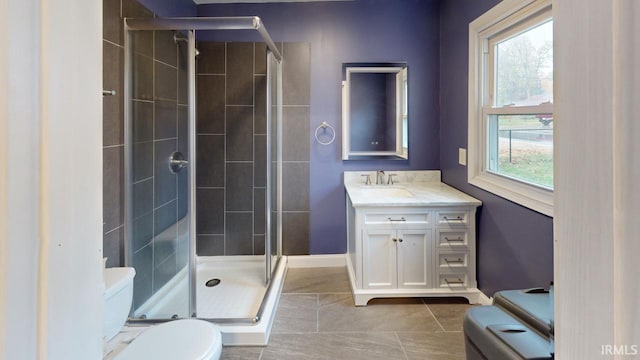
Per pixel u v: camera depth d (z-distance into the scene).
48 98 0.38
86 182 0.46
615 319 0.37
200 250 3.28
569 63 0.43
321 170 3.28
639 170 0.34
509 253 2.12
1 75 0.34
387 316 2.39
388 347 2.04
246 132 3.21
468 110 2.64
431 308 2.48
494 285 2.31
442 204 2.50
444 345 2.05
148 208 2.33
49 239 0.39
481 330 1.26
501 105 2.36
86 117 0.45
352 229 2.86
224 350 2.02
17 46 0.35
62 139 0.41
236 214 3.26
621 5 0.35
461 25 2.74
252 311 2.45
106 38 2.01
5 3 0.34
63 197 0.41
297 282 2.97
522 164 2.11
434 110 3.24
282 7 3.18
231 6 3.18
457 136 2.87
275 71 3.05
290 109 3.24
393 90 3.23
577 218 0.42
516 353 1.08
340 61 3.21
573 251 0.43
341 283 2.95
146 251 2.31
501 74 2.36
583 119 0.41
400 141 3.25
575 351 0.43
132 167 2.22
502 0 2.12
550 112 1.83
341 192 3.29
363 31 3.20
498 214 2.25
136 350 1.39
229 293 2.75
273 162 3.04
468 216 2.53
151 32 2.23
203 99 3.20
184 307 2.22
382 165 3.28
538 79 1.96
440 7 3.15
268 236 2.85
